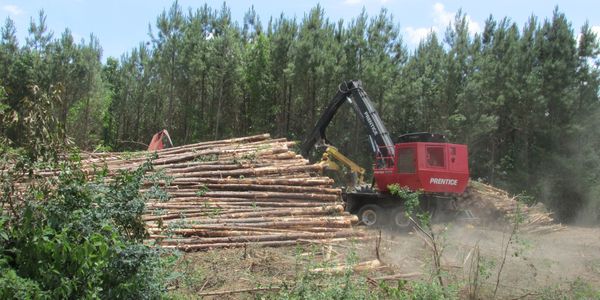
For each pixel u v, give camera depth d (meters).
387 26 25.84
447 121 23.66
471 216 13.06
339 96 16.12
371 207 13.56
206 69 27.05
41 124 4.49
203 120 28.62
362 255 8.06
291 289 5.63
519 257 8.31
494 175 24.48
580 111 23.59
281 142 13.09
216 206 9.29
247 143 12.90
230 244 8.02
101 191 4.67
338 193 10.40
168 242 7.63
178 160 11.20
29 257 4.08
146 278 4.54
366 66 24.02
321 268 6.55
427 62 26.08
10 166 4.59
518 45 24.11
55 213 4.25
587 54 23.56
